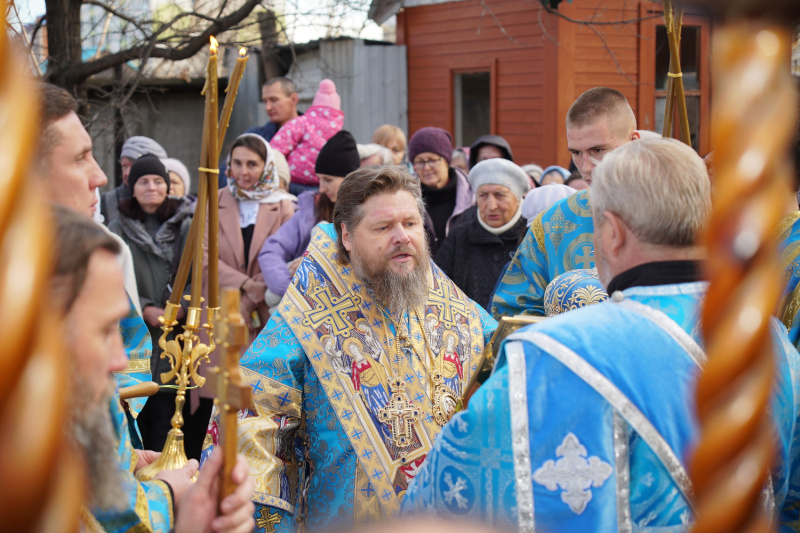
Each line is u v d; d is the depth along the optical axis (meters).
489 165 3.94
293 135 5.40
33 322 0.40
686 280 1.28
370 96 9.45
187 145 8.81
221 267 3.96
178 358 1.83
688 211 1.26
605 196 1.32
